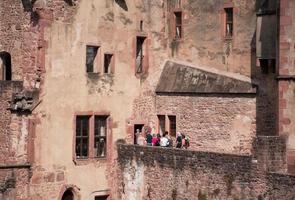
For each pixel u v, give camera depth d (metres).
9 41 57.97
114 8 59.88
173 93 61.47
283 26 50.34
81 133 58.09
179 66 61.94
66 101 56.75
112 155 59.56
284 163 47.09
